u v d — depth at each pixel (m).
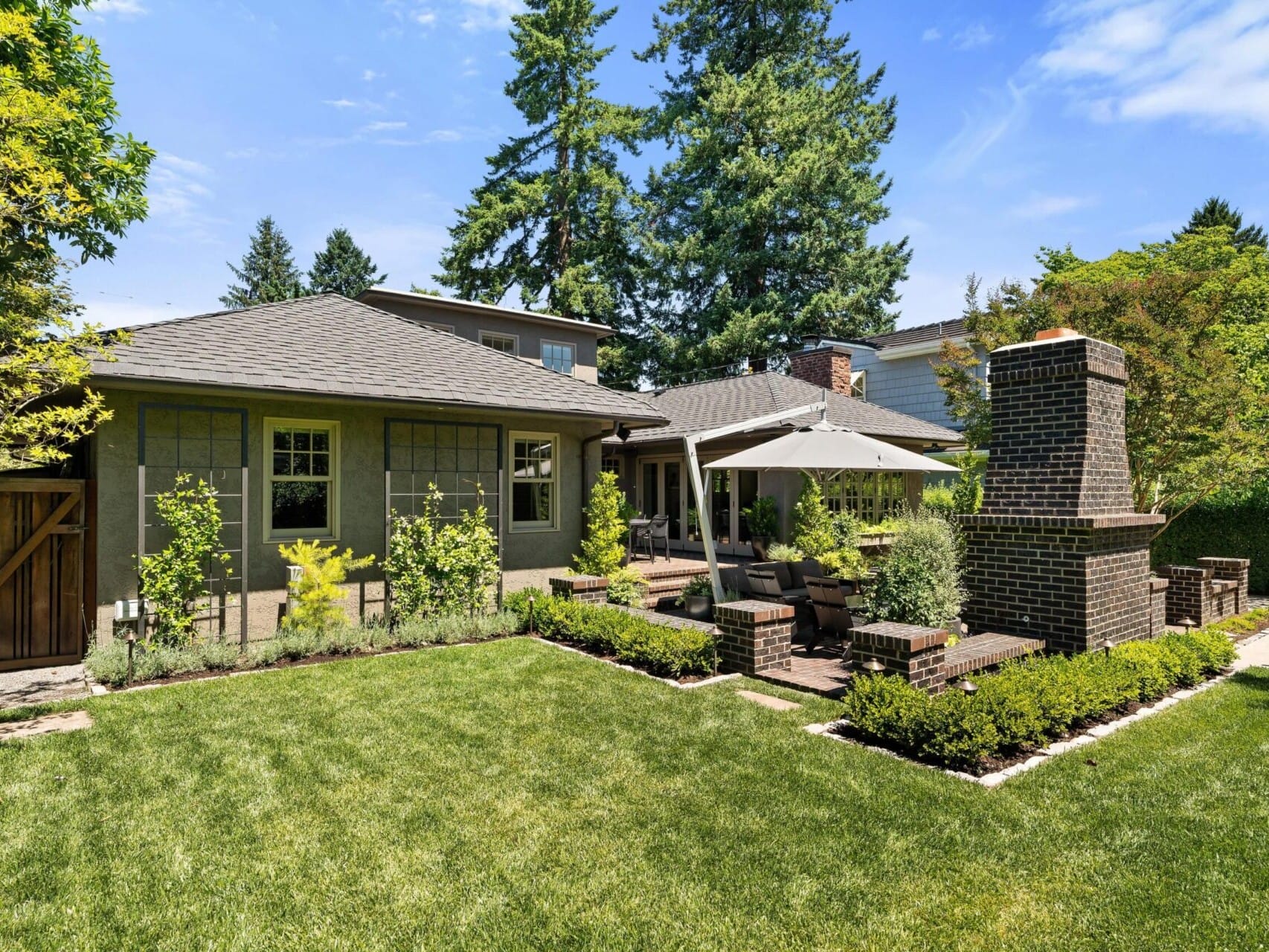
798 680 6.95
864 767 4.93
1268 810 4.33
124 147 11.59
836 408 16.00
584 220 30.25
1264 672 7.58
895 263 28.78
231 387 7.74
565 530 11.67
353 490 9.36
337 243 46.28
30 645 7.66
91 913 3.28
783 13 29.81
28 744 5.27
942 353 12.72
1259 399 10.41
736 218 27.12
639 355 30.50
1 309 6.96
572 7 28.36
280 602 8.79
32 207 6.76
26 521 7.64
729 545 15.99
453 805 4.35
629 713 6.06
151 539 7.93
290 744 5.32
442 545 9.26
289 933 3.16
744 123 28.12
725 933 3.17
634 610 9.09
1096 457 7.54
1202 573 9.88
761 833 4.03
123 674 6.89
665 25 30.75
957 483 13.60
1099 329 10.42
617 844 3.91
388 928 3.20
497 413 9.93
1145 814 4.27
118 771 4.81
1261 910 3.33
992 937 3.15
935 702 5.25
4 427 5.99
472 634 9.03
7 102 6.23
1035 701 5.42
